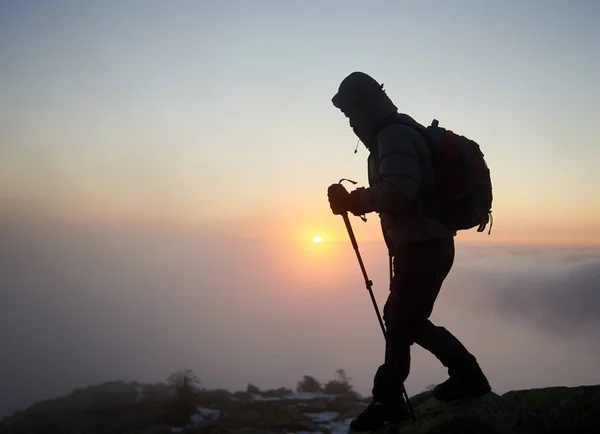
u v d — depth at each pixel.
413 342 3.25
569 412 3.24
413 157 2.88
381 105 3.09
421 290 3.08
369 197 2.92
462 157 2.92
